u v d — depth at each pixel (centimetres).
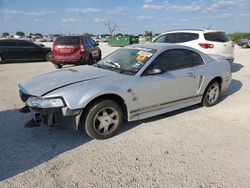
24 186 337
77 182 346
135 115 500
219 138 475
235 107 652
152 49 545
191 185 340
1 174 363
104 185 340
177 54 565
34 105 432
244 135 489
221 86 664
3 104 664
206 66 614
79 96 428
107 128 467
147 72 503
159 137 477
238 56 1948
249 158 406
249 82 948
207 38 1041
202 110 624
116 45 4594
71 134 488
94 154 417
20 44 1681
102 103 450
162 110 541
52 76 502
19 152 422
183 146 444
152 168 377
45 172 368
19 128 513
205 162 394
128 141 462
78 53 1306
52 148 436
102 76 482
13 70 1301
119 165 385
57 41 1320
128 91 473
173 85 541
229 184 342
